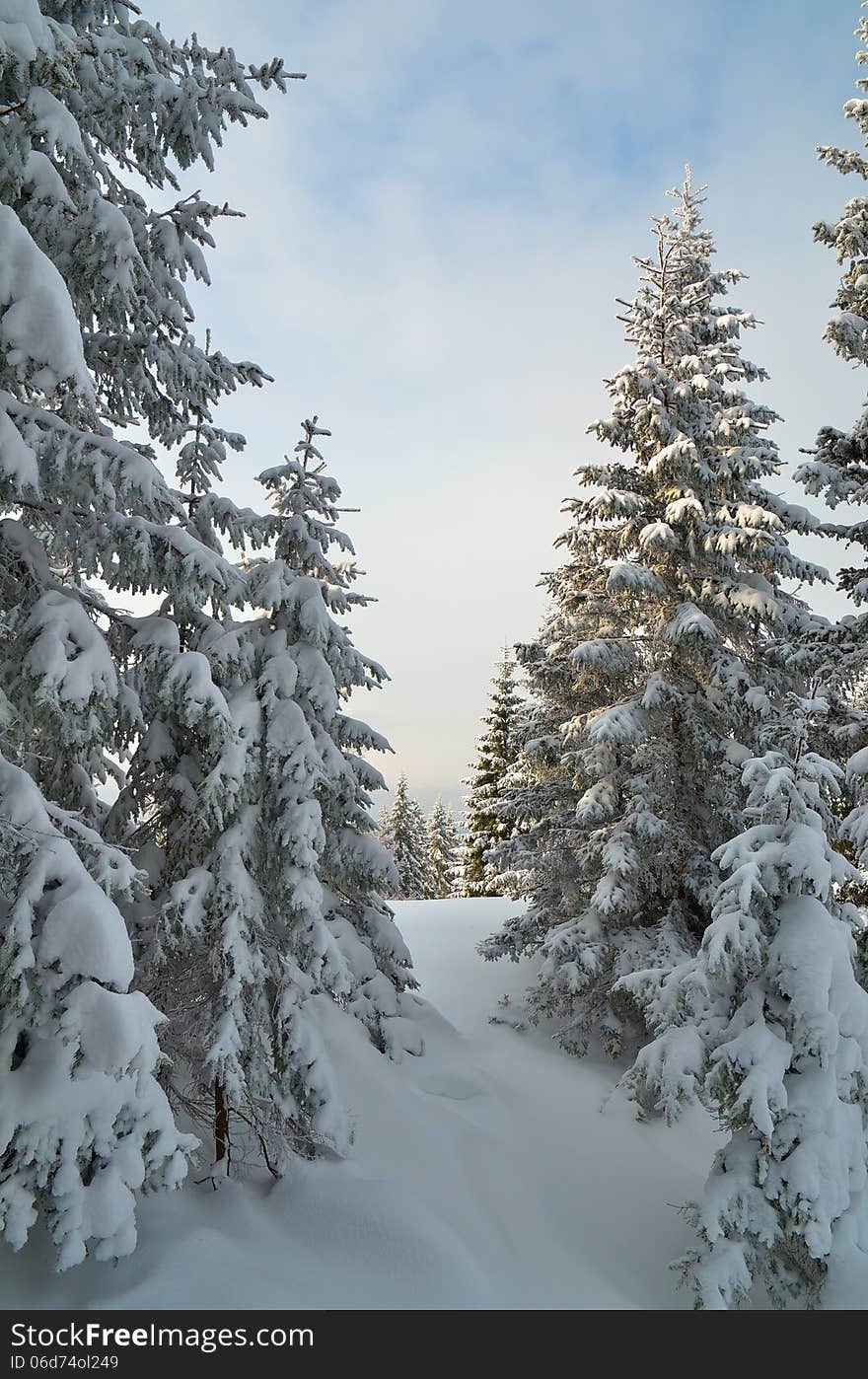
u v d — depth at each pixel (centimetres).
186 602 645
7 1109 507
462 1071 1059
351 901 1109
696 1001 717
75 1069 527
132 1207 516
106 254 608
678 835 1238
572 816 1443
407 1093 930
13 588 641
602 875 1350
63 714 566
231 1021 682
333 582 946
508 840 1513
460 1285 629
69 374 497
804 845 703
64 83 493
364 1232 673
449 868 5419
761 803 755
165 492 611
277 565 869
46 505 633
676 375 1392
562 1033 1271
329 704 844
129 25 713
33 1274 570
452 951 1830
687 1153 956
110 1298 555
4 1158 505
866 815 990
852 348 1153
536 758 1458
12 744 582
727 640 1385
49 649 552
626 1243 752
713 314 1503
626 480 1391
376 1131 832
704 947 719
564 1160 895
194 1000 746
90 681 560
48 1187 510
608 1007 1248
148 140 728
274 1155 745
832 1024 648
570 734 1327
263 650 852
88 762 817
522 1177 841
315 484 954
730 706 1284
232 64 746
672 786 1302
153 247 777
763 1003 693
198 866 748
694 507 1239
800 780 756
